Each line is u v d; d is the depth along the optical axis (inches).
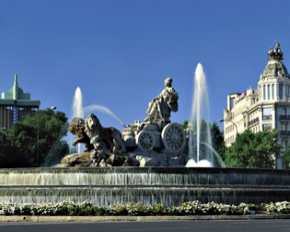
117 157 1999.3
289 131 6102.4
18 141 4547.2
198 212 1409.9
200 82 2517.2
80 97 2517.2
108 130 2041.1
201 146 2527.1
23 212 1378.0
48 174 1672.0
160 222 1259.2
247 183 1692.9
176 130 2153.1
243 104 7086.6
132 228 1057.5
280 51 6328.7
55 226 1125.1
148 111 2175.2
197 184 1625.2
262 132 5177.2
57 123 4795.8
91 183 1640.0
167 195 1560.0
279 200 1669.5
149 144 2107.5
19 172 1702.8
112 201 1560.0
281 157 5497.1
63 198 1578.5
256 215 1419.8
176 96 2190.0
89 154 2001.7
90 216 1350.9
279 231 971.9
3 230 1018.7
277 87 6200.8
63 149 4261.8
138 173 1630.2
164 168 1630.2
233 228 1045.8
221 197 1589.6
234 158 5093.5
